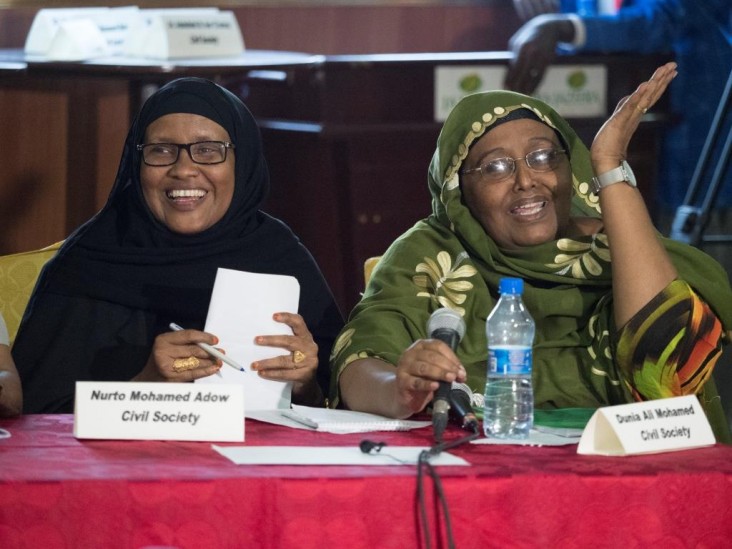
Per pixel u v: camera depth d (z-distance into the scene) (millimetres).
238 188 8719
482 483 5434
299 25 19672
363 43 19984
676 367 7297
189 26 14680
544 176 7859
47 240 14844
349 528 5359
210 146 8484
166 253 8688
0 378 7051
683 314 7238
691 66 15070
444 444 5926
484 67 14641
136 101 14820
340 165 14742
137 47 14828
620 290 7336
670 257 7602
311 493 5320
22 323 8625
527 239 7906
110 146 14797
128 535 5234
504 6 20359
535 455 5941
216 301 7176
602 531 5543
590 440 6008
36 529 5184
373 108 14477
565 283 7949
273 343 7148
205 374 7035
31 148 14641
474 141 7945
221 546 5285
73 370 8453
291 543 5320
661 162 15344
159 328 8656
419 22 20125
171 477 5285
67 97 14625
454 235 8227
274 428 6527
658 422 6105
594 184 7445
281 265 8898
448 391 6441
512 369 6543
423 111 14578
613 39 14852
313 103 14648
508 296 6949
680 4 14797
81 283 8648
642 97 7324
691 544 5621
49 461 5582
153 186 8531
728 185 14695
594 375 7684
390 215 14852
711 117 14977
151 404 6145
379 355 7473
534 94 14680
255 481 5297
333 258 15047
